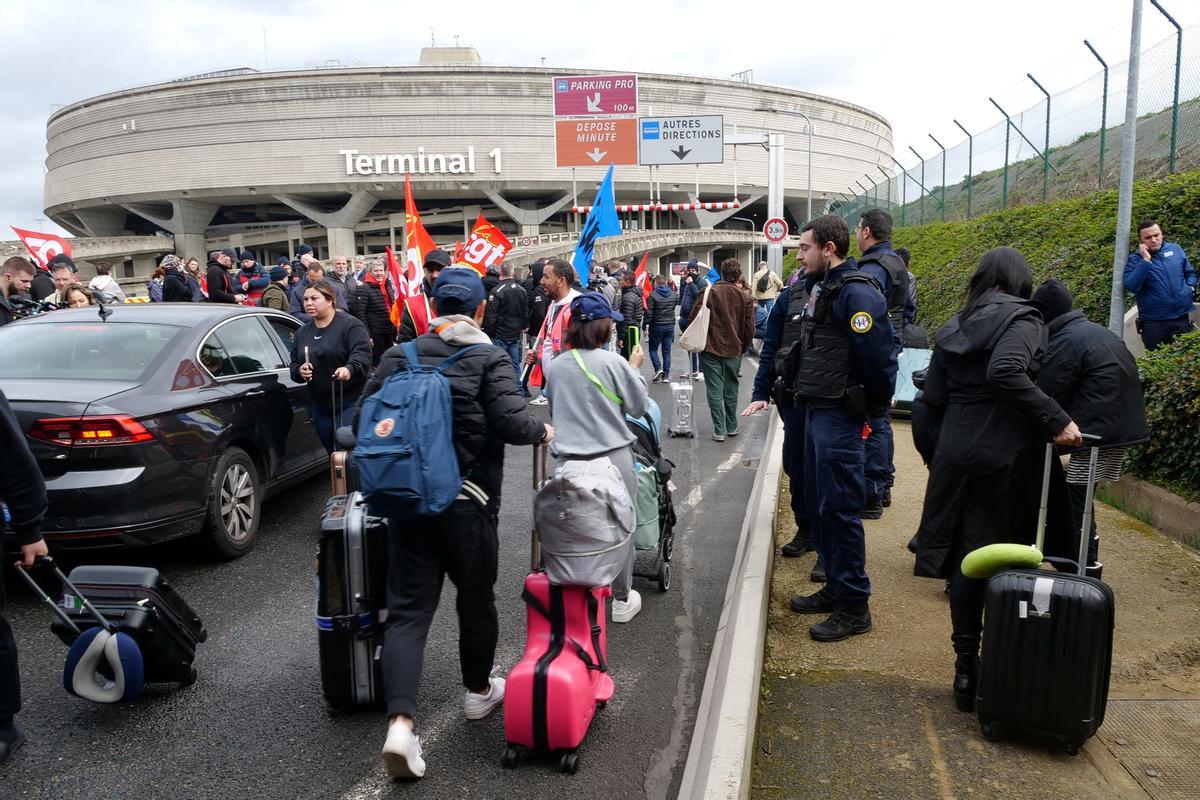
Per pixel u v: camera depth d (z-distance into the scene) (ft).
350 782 10.65
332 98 280.72
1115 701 11.41
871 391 13.37
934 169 86.22
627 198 311.68
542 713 10.57
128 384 17.16
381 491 9.95
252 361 21.16
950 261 57.00
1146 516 19.21
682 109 295.48
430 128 282.97
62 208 341.41
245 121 286.46
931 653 13.17
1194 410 18.45
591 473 11.33
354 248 306.96
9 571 18.20
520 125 284.20
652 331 49.62
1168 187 36.60
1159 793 9.39
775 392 16.67
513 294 39.37
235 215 337.31
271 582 17.72
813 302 13.80
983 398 11.46
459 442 10.68
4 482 11.09
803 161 325.42
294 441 21.97
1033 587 9.84
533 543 12.44
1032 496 11.35
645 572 17.47
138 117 296.51
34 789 10.52
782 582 16.44
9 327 19.57
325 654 11.87
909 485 23.43
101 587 12.32
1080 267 38.04
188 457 17.42
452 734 11.78
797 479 17.28
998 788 9.58
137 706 12.61
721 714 10.62
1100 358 13.76
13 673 11.26
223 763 11.09
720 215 327.26
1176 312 26.40
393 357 10.96
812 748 10.59
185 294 42.65
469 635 11.28
